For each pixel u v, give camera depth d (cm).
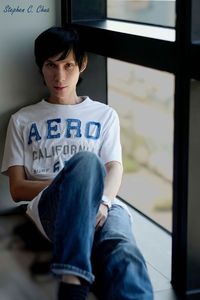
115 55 198
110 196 180
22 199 194
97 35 207
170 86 201
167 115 207
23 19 212
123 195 242
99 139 197
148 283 153
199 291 178
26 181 192
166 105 207
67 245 150
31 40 215
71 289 147
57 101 201
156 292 177
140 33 186
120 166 194
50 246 183
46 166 196
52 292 157
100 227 169
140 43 181
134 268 152
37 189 189
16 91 217
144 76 220
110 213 177
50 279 164
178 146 170
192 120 164
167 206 216
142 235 216
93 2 223
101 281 156
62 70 194
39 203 170
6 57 213
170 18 191
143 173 233
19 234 193
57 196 158
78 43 196
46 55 191
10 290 158
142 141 231
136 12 212
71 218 151
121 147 208
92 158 155
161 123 213
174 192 175
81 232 150
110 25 212
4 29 211
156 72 211
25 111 204
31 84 218
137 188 237
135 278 151
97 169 155
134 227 223
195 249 174
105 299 152
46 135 198
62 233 151
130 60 189
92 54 224
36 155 197
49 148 197
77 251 149
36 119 200
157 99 214
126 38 188
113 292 150
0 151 219
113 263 153
